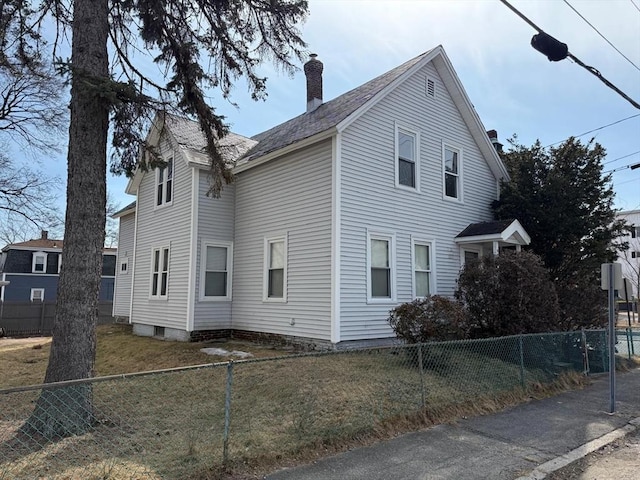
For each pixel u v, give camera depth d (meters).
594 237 13.05
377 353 9.23
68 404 5.81
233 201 14.24
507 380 8.32
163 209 15.27
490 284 10.08
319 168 11.23
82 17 6.72
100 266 6.51
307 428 5.48
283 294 11.99
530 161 13.91
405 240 12.20
